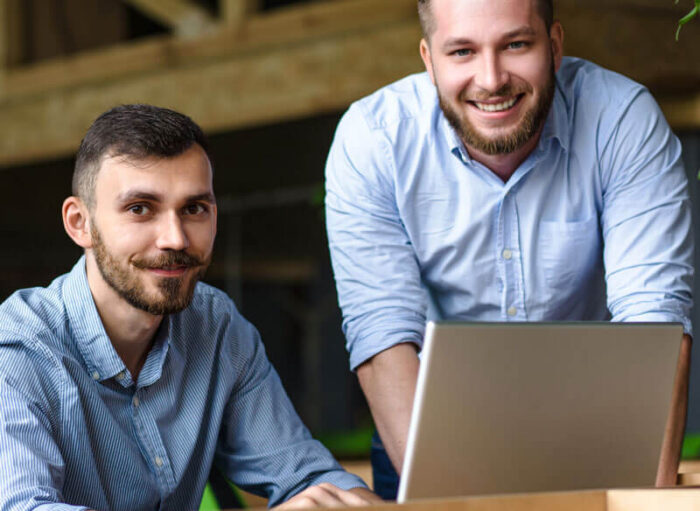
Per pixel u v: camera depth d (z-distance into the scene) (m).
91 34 6.69
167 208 1.47
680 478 1.63
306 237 6.80
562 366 1.29
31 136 6.27
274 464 1.74
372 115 1.90
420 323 1.84
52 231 7.32
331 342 6.74
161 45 5.70
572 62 1.94
